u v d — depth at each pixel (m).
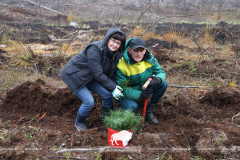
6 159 2.62
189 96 4.32
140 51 2.93
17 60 6.04
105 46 2.82
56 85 4.79
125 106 3.25
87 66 2.91
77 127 3.25
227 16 16.86
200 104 4.14
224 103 4.12
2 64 5.78
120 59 3.17
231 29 11.62
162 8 19.02
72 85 2.98
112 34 2.74
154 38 8.99
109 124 2.81
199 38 8.54
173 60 6.20
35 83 4.04
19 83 4.82
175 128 3.46
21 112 3.89
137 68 3.14
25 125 3.43
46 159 2.62
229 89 4.21
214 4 20.52
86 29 11.22
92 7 18.75
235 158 2.72
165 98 4.22
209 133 3.08
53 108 3.92
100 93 3.16
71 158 2.65
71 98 3.91
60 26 11.83
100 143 2.92
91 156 2.70
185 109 3.98
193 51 7.46
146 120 3.65
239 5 20.45
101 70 2.83
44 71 5.44
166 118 3.79
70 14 16.16
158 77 3.20
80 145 2.92
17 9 15.46
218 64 5.80
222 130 3.30
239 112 3.83
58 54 6.54
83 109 3.06
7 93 4.04
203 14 17.47
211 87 4.64
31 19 13.80
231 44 8.47
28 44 7.75
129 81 3.26
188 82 5.05
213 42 8.69
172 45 8.11
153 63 3.22
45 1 17.97
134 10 19.42
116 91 2.91
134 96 3.17
